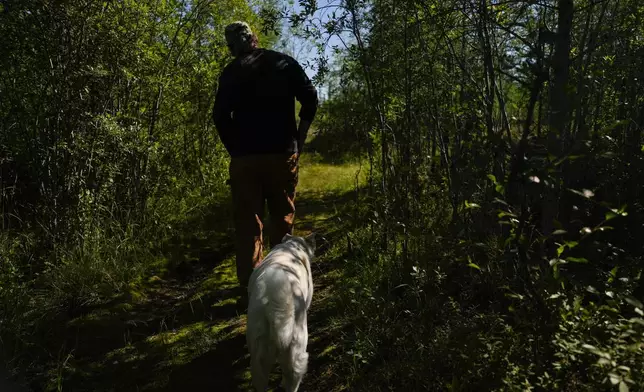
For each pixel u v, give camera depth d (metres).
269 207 4.23
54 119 4.77
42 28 4.59
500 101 3.56
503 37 3.72
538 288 2.58
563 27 2.55
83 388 3.24
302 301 2.89
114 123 4.85
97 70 4.66
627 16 3.74
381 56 3.98
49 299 4.27
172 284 5.05
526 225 2.96
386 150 4.29
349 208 6.58
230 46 3.97
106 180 5.35
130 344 3.80
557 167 2.53
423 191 4.05
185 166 7.81
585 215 3.35
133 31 5.30
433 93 4.06
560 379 2.31
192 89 6.86
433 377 2.85
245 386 3.25
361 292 3.78
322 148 11.93
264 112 3.91
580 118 3.43
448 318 3.32
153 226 5.99
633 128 3.83
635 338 2.11
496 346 2.67
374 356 3.23
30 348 3.61
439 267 3.34
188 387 3.27
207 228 6.59
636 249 3.13
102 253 5.13
